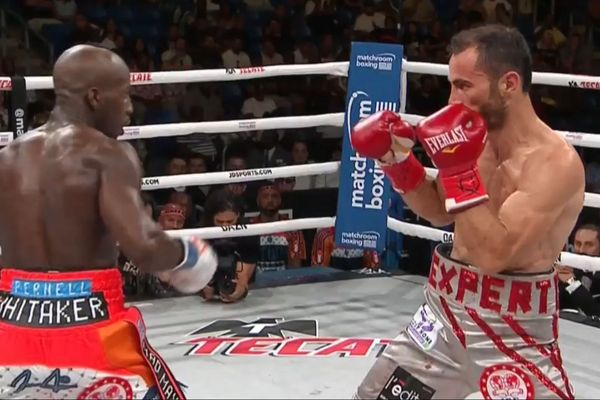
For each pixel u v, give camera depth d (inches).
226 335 151.3
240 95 312.0
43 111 267.0
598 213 187.5
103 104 84.0
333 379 130.0
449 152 77.6
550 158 80.6
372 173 173.3
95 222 81.7
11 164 82.7
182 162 232.7
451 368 86.3
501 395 84.4
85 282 81.4
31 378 80.0
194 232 162.4
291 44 349.7
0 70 306.5
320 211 229.0
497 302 84.1
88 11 341.1
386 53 170.1
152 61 323.0
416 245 196.7
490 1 381.1
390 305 172.2
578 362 139.9
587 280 175.6
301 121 171.8
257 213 215.9
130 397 82.2
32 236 81.5
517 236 79.0
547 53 352.8
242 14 363.3
